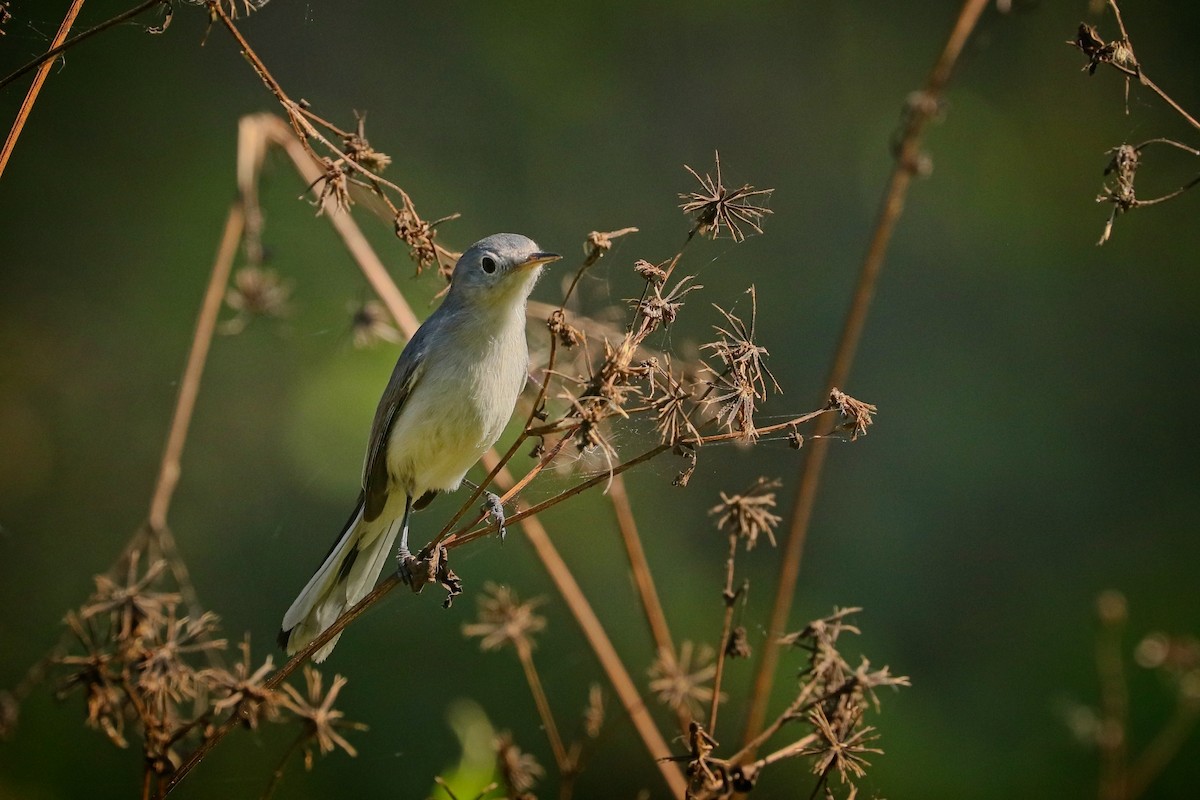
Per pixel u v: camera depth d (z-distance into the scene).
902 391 14.73
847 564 13.81
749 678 11.74
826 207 15.70
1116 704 8.64
